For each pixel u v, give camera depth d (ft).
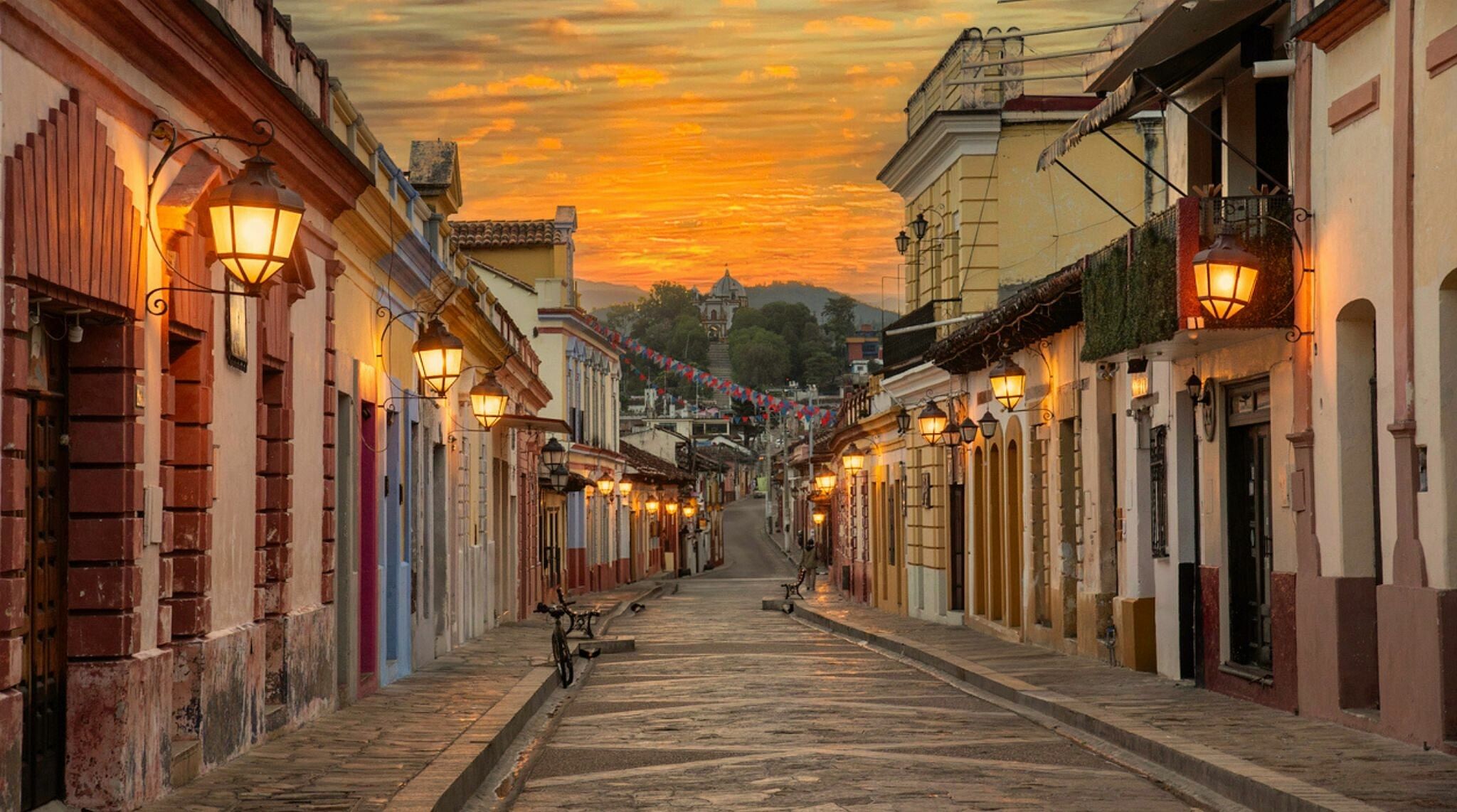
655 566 240.94
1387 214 40.83
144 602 31.99
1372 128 41.75
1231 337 49.37
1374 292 41.60
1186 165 59.47
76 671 30.25
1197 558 57.47
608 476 190.80
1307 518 45.62
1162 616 60.13
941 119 101.86
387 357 62.28
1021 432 83.97
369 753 39.93
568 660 67.82
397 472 64.23
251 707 40.29
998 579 92.73
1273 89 50.57
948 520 106.22
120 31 30.35
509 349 97.14
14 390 25.71
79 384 30.53
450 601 79.36
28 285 26.05
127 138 31.30
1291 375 47.06
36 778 28.81
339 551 53.26
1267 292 46.47
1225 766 36.19
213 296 36.81
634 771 40.81
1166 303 48.67
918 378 110.73
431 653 72.90
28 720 28.45
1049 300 67.10
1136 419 63.21
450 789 34.58
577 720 53.31
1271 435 49.03
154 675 32.09
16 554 25.93
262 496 42.42
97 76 29.37
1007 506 88.02
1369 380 43.98
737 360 531.09
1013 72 102.37
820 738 46.68
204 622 36.24
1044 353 78.07
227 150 38.42
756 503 443.32
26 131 26.09
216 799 32.45
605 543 190.29
